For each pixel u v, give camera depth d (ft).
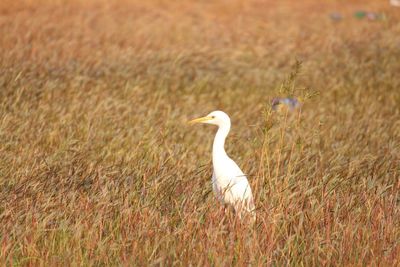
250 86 87.56
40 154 53.16
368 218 43.24
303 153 56.54
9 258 37.29
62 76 79.71
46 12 121.39
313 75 93.71
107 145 56.85
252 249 39.06
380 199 46.26
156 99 75.72
